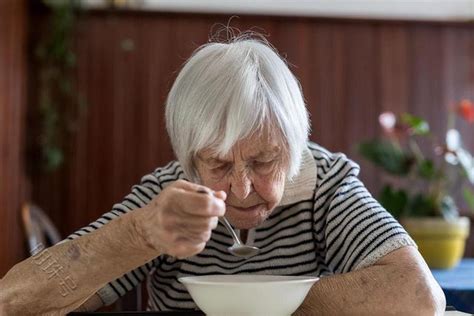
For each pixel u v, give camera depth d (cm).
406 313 111
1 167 332
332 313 113
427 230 253
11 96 353
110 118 388
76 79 387
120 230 103
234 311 97
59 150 383
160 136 388
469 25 405
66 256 108
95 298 137
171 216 95
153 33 389
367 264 121
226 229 136
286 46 396
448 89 405
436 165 397
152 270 146
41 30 388
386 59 401
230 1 401
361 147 285
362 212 129
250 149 114
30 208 293
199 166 120
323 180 137
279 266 136
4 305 109
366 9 409
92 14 387
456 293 179
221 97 113
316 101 397
